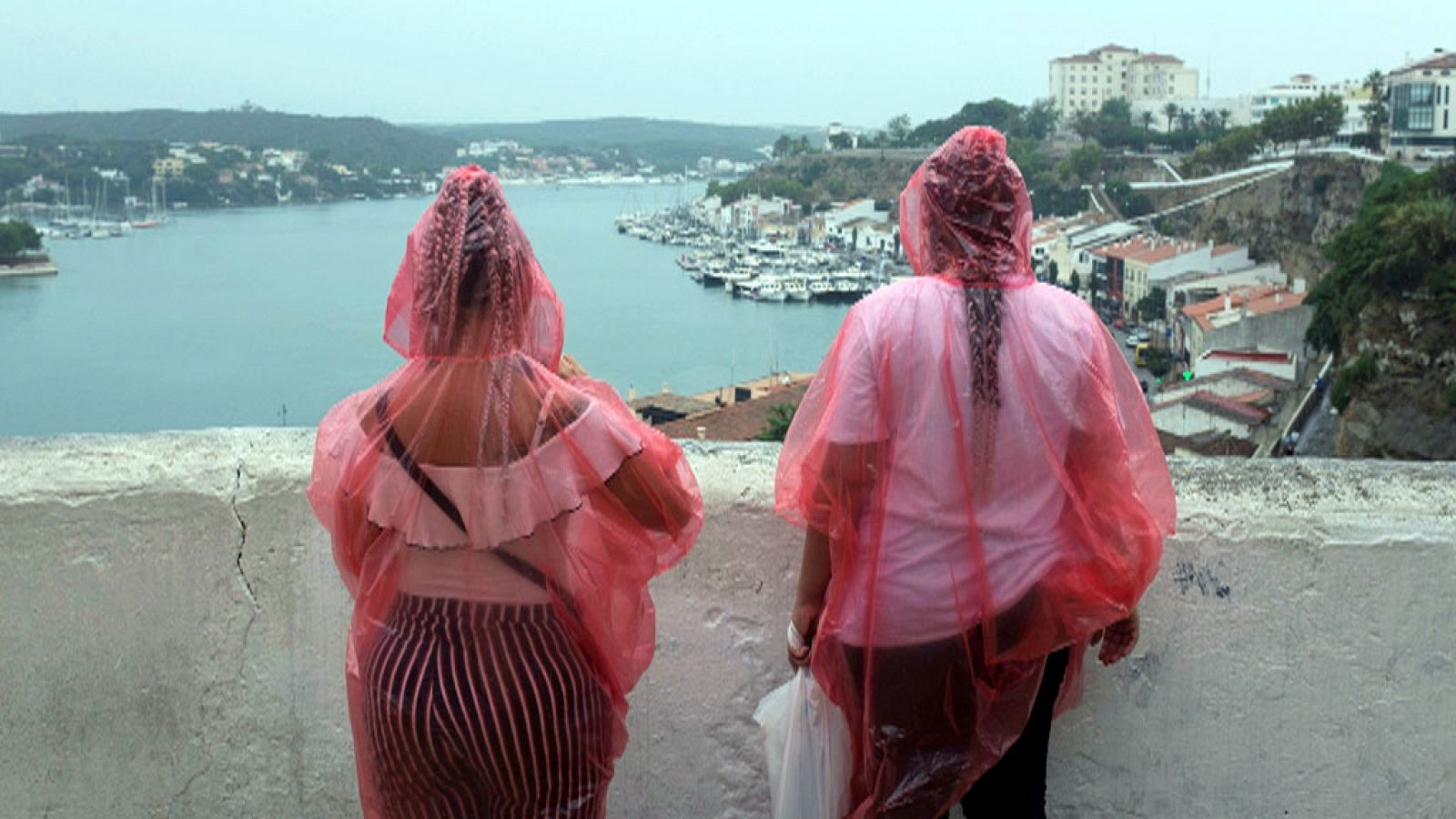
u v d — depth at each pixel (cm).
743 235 12419
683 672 188
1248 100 13412
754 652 186
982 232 152
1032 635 151
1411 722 177
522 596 143
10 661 181
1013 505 150
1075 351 150
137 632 183
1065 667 162
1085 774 184
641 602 157
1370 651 177
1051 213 8512
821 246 10675
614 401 156
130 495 180
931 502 149
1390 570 174
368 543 147
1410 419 3553
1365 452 3675
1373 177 5872
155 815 188
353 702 150
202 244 12044
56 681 183
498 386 142
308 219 15738
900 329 150
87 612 182
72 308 7150
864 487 153
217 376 5203
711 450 198
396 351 150
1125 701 182
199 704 186
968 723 152
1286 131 8062
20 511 178
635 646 156
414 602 144
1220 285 5925
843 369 153
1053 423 149
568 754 145
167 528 182
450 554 142
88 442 194
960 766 153
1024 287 153
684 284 9350
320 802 189
